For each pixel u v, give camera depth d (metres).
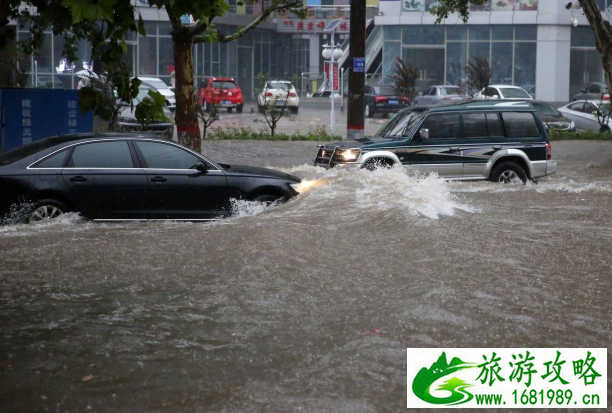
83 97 9.52
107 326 9.63
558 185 21.27
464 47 67.06
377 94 54.84
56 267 12.28
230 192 16.28
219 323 9.72
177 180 15.96
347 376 8.12
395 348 8.84
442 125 21.22
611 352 8.84
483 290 10.96
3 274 11.91
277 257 12.61
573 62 66.31
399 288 11.04
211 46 77.31
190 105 22.20
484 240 13.80
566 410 7.53
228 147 31.92
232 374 8.18
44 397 7.66
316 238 13.82
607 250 13.27
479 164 21.38
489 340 9.12
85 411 7.36
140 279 11.63
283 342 9.06
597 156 31.58
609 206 17.78
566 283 11.41
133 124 31.58
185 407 7.44
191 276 11.77
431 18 67.19
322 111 61.59
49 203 15.28
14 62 34.25
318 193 17.30
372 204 16.23
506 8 65.56
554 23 64.75
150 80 52.28
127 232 14.68
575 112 44.38
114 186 15.59
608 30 28.33
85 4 7.09
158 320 9.85
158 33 69.25
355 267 12.13
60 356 8.69
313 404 7.49
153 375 8.16
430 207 16.20
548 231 14.70
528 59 65.81
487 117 21.59
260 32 83.12
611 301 10.62
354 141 21.69
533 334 9.32
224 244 13.51
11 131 22.77
